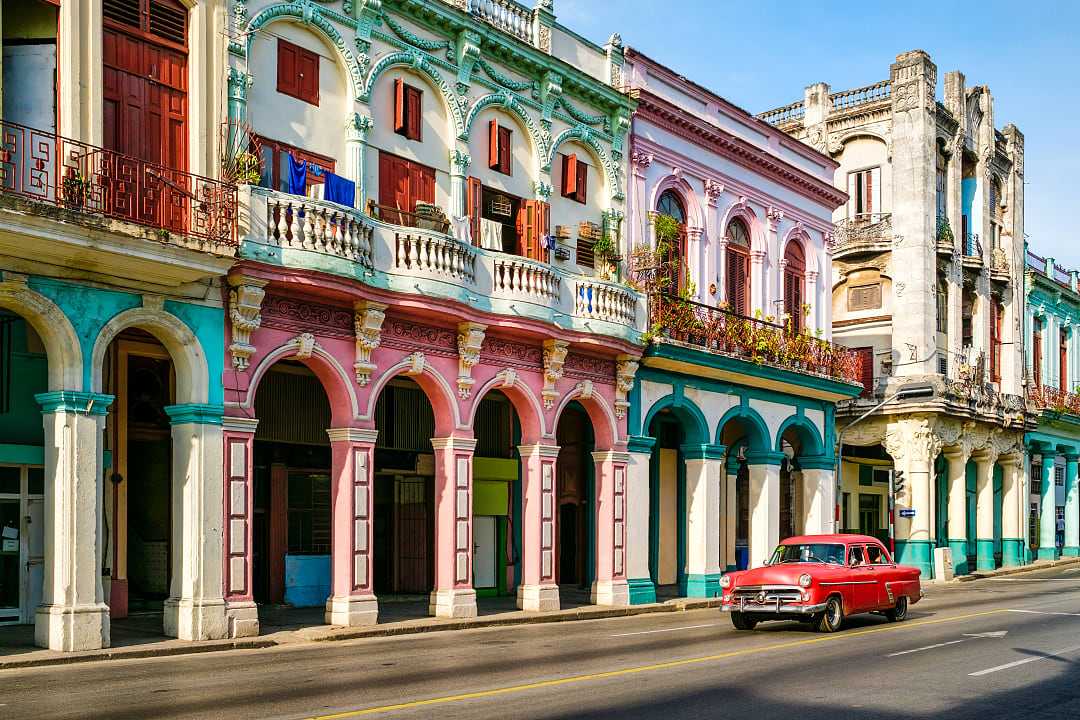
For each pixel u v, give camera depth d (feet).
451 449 70.03
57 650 49.39
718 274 97.86
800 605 62.90
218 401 57.06
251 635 57.52
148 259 51.62
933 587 117.91
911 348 129.49
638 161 89.35
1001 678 45.57
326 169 66.18
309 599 76.84
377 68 68.95
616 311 80.59
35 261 49.60
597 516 82.53
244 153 59.41
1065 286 171.83
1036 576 136.98
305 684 41.65
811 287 111.14
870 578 68.33
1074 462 172.76
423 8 71.31
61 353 51.01
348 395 63.57
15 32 52.95
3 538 60.70
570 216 84.07
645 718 35.58
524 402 76.64
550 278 74.90
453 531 69.51
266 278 57.57
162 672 45.21
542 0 81.46
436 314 66.95
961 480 136.05
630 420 85.05
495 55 77.71
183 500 56.08
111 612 64.34
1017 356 153.99
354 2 67.87
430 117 73.15
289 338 60.64
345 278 60.13
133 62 56.54
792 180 108.06
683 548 94.53
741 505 112.88
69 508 50.37
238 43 61.05
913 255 130.52
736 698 39.83
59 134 52.60
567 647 56.03
